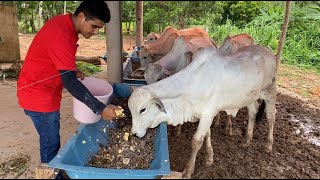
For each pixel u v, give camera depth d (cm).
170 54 505
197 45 515
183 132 482
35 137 493
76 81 320
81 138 377
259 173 373
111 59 543
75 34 334
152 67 477
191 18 823
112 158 391
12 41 804
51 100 358
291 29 977
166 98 343
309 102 641
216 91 353
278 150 438
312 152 437
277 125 523
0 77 729
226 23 998
